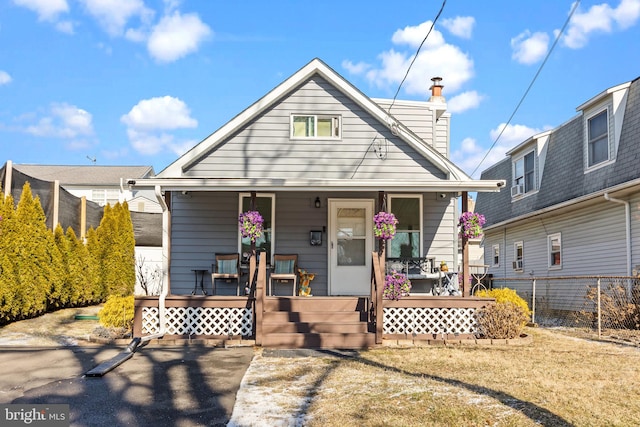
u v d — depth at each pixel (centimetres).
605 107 1459
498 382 649
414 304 1030
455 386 629
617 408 541
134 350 878
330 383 659
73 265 1379
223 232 1241
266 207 1248
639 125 1323
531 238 1959
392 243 1264
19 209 1152
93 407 560
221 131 1205
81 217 1528
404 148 1246
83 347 897
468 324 1034
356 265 1246
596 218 1521
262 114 1238
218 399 593
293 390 627
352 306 1038
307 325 972
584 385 633
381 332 953
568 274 1677
